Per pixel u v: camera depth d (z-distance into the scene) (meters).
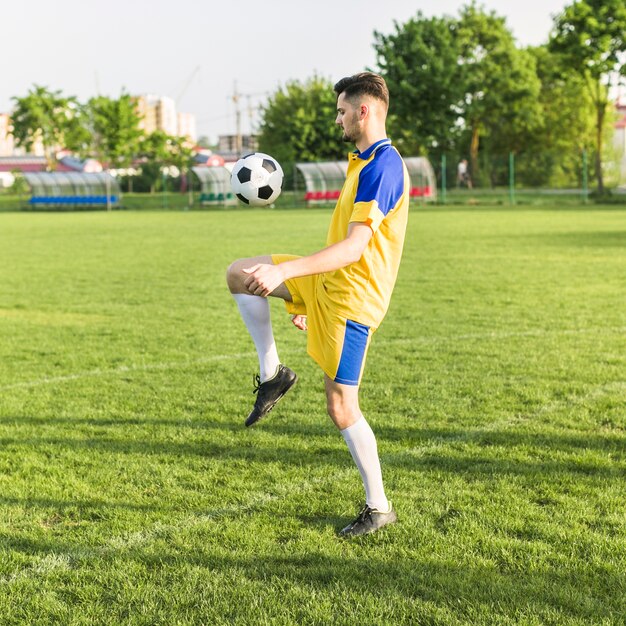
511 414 5.14
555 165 42.06
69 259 16.45
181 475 4.12
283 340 7.98
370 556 3.15
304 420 5.07
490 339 7.71
